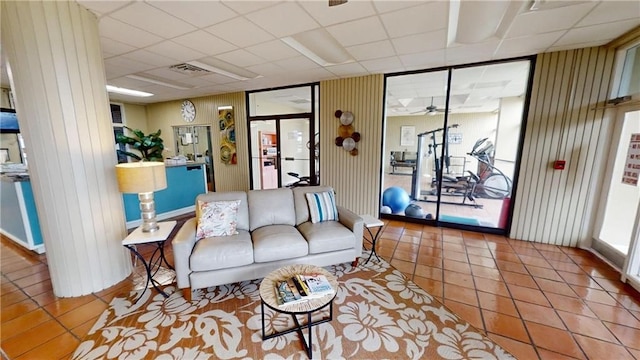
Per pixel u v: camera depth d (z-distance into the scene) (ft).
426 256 10.04
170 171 14.62
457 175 15.69
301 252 7.99
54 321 6.41
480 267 9.16
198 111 20.48
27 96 6.35
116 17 7.19
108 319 6.48
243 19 7.32
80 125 6.95
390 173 18.13
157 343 5.73
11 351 5.51
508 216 11.90
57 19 6.37
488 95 15.26
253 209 9.30
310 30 8.11
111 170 7.79
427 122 16.63
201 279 7.11
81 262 7.33
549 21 7.46
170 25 7.66
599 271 8.80
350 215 9.34
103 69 7.52
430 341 5.80
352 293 7.63
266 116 17.75
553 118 10.37
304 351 5.52
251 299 7.38
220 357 5.37
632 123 8.99
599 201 10.12
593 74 9.61
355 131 14.34
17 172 10.98
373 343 5.74
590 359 5.31
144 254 10.22
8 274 8.58
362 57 10.71
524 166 11.09
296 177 17.44
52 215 6.91
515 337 5.91
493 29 8.15
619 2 6.37
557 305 7.03
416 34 8.39
